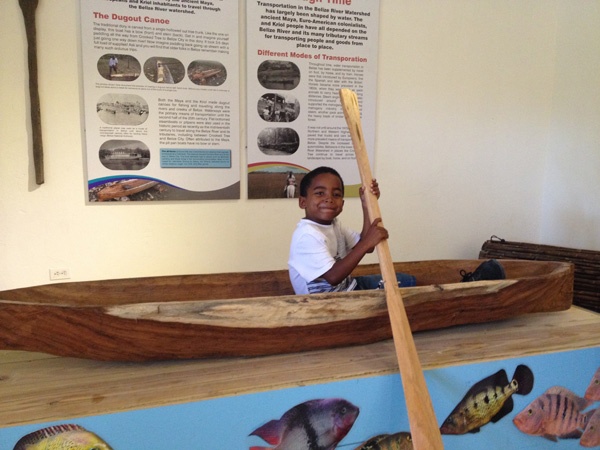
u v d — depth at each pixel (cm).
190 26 209
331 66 231
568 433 145
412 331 142
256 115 224
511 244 248
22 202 201
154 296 161
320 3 224
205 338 123
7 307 112
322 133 235
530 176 277
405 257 260
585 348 142
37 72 193
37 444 98
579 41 251
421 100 249
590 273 217
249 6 215
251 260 234
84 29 198
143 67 206
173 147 215
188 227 223
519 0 257
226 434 110
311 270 144
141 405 104
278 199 233
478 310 149
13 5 189
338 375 119
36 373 121
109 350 119
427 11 243
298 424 116
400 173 252
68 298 149
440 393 127
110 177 209
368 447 123
